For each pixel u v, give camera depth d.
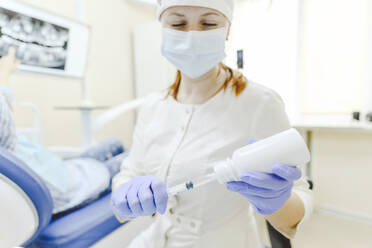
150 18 2.43
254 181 0.31
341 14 1.22
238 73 0.52
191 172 0.47
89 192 0.83
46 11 1.24
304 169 0.50
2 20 1.05
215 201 0.49
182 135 0.50
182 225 0.53
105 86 2.08
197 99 0.54
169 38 0.48
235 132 0.48
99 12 1.98
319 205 1.55
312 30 1.26
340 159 1.48
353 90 1.24
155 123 0.57
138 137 0.63
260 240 0.64
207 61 0.48
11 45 1.10
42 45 1.24
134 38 2.22
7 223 0.43
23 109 1.51
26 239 0.49
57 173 0.78
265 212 0.38
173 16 0.45
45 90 1.63
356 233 1.30
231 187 0.34
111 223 0.75
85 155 1.21
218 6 0.42
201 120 0.50
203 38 0.45
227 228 0.51
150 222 0.89
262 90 0.49
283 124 0.47
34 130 1.32
